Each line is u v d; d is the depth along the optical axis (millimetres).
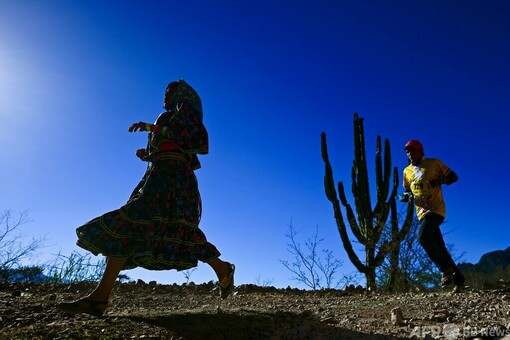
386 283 10055
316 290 8148
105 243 3459
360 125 11398
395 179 10734
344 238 10727
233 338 3316
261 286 8109
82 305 3445
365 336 3320
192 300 6160
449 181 5918
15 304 4086
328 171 11234
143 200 3578
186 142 3773
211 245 3775
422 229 5965
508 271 11078
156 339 3148
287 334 3441
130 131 3756
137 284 7672
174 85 4059
